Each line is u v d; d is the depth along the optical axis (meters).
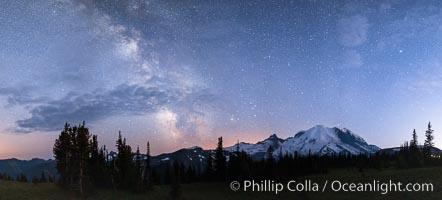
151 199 79.00
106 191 79.50
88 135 78.44
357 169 125.12
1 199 62.88
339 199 81.44
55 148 77.12
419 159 125.81
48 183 79.38
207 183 105.06
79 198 71.44
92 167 82.62
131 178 83.75
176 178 84.00
